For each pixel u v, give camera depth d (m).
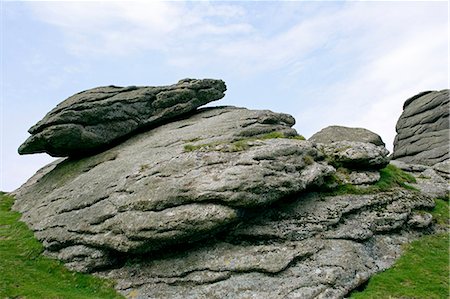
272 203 30.33
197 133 37.50
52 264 30.80
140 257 29.80
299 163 32.81
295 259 27.31
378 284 26.94
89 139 39.78
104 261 29.86
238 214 28.25
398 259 30.03
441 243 33.00
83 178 36.97
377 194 34.97
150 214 28.88
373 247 30.48
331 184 34.41
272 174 29.91
